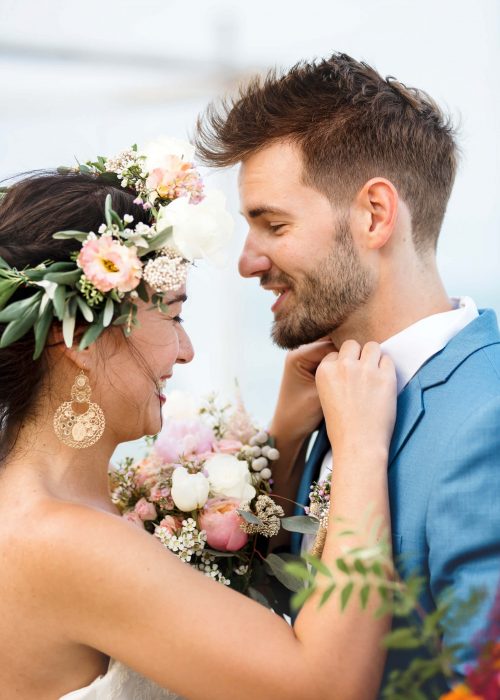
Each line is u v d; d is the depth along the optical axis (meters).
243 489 1.55
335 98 1.51
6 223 1.33
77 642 1.23
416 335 1.45
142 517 1.58
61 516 1.22
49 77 3.80
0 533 1.24
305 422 1.74
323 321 1.53
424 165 1.54
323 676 1.14
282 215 1.50
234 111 1.57
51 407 1.32
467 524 1.24
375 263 1.50
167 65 3.80
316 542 1.42
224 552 1.54
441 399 1.38
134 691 1.31
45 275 1.21
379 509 1.25
